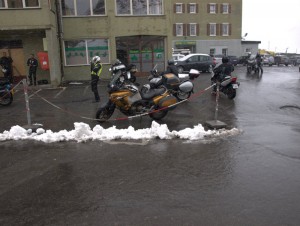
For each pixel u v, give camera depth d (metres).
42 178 4.98
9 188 4.65
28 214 3.92
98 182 4.79
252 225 3.59
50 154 6.05
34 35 19.11
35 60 17.41
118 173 5.11
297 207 3.98
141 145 6.48
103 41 21.22
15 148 6.44
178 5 48.97
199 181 4.77
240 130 7.58
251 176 4.93
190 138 6.87
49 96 14.12
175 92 10.96
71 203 4.16
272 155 5.85
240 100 11.99
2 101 11.77
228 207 3.99
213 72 13.03
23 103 12.37
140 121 8.73
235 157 5.75
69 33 20.62
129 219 3.75
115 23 21.12
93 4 20.72
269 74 24.69
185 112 9.91
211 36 50.38
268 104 11.23
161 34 21.92
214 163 5.48
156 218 3.76
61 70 20.25
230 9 50.25
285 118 9.09
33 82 17.62
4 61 18.06
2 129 8.23
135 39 22.05
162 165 5.42
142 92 8.93
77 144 6.61
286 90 14.64
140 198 4.27
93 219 3.77
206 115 9.45
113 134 7.06
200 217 3.77
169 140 6.79
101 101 12.41
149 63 22.50
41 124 8.52
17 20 16.77
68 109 10.89
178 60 25.11
